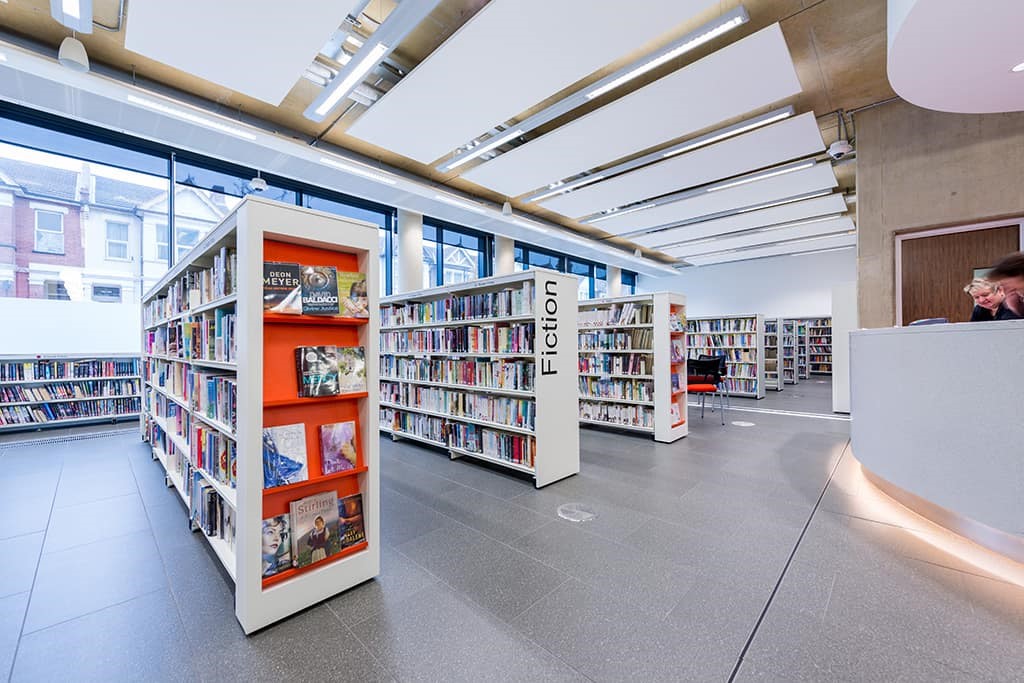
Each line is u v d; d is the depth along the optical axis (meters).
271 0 2.96
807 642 1.69
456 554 2.47
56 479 3.87
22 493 3.51
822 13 3.72
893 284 4.95
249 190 6.78
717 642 1.70
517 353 3.89
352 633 1.80
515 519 2.97
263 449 1.88
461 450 4.46
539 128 5.61
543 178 6.29
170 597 2.08
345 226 2.13
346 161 5.65
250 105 4.89
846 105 5.11
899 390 2.86
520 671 1.57
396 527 2.86
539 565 2.34
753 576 2.19
